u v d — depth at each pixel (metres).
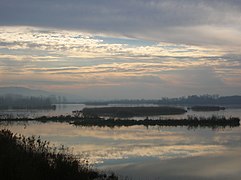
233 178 22.77
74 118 86.69
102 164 26.59
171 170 24.86
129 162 27.75
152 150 34.69
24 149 17.00
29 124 71.31
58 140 42.31
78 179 16.38
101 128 62.56
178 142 41.31
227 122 72.31
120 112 114.00
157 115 105.88
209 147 37.06
